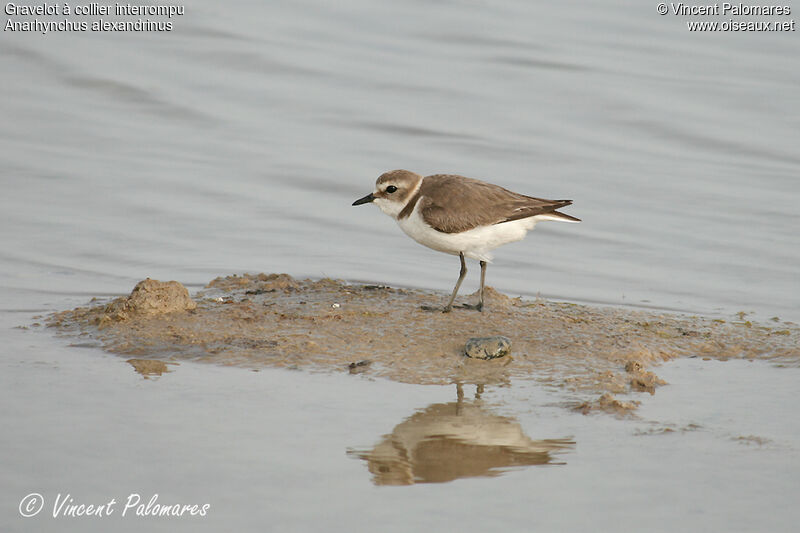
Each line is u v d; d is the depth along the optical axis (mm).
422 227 12773
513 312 13109
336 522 7617
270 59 24016
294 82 23094
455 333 12211
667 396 10461
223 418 9547
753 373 11234
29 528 7453
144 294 12617
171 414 9602
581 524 7637
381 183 13070
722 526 7605
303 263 15656
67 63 22984
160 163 19141
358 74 23594
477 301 13648
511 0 28344
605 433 9414
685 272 15383
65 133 20156
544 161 19625
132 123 20859
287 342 11766
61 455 8602
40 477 8195
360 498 8016
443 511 7836
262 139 20391
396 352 11586
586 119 21469
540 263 15930
